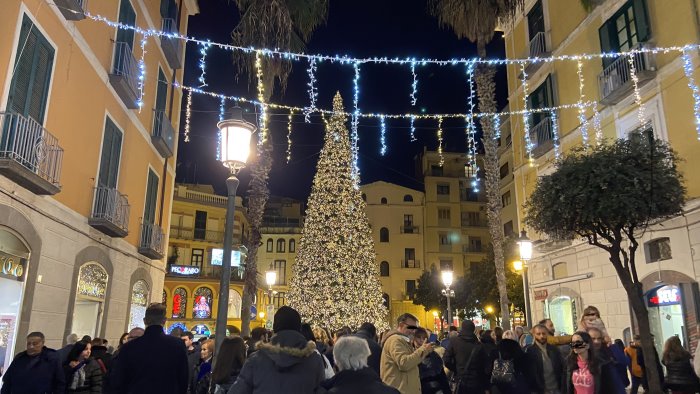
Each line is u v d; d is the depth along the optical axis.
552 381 6.89
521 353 6.96
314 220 20.38
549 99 18.91
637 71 14.46
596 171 8.73
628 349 11.03
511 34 22.33
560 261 18.14
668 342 7.95
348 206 20.39
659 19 14.04
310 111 16.17
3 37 8.23
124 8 13.63
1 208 8.19
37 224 9.39
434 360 6.82
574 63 17.73
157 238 16.70
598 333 6.12
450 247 53.88
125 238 14.41
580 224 9.17
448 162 56.53
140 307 16.19
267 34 14.73
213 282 38.19
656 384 7.70
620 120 15.41
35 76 9.25
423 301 44.34
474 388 7.01
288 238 54.88
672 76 13.52
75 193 11.01
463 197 55.47
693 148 12.77
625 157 8.90
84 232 11.52
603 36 16.12
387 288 53.19
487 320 43.94
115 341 13.80
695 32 12.79
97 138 12.11
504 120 37.16
